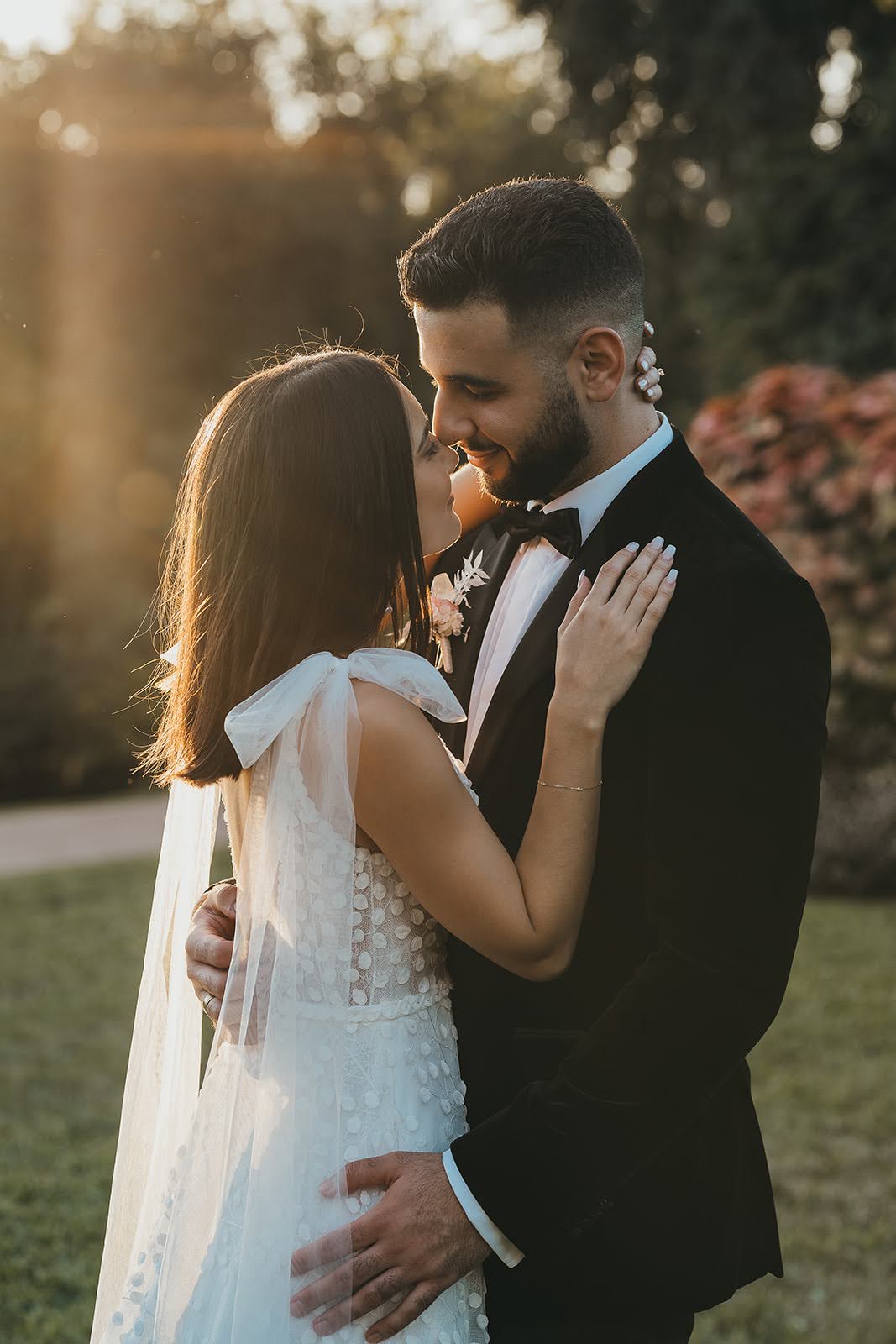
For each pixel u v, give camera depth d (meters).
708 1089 1.49
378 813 1.56
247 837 1.64
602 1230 1.62
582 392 1.65
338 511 1.60
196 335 13.27
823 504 6.25
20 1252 3.32
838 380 6.42
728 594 1.52
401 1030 1.65
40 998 5.28
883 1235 3.30
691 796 1.50
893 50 11.40
